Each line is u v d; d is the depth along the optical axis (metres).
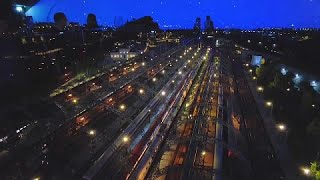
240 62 84.81
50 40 50.56
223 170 22.36
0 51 34.00
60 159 22.33
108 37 89.31
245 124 35.94
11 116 25.20
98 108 34.19
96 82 46.25
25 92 29.88
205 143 25.78
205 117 32.31
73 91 38.66
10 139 22.52
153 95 42.22
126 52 75.62
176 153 25.89
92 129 28.28
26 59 35.56
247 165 25.33
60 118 28.77
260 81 51.56
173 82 51.16
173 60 78.69
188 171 21.39
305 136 28.56
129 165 22.83
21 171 19.81
